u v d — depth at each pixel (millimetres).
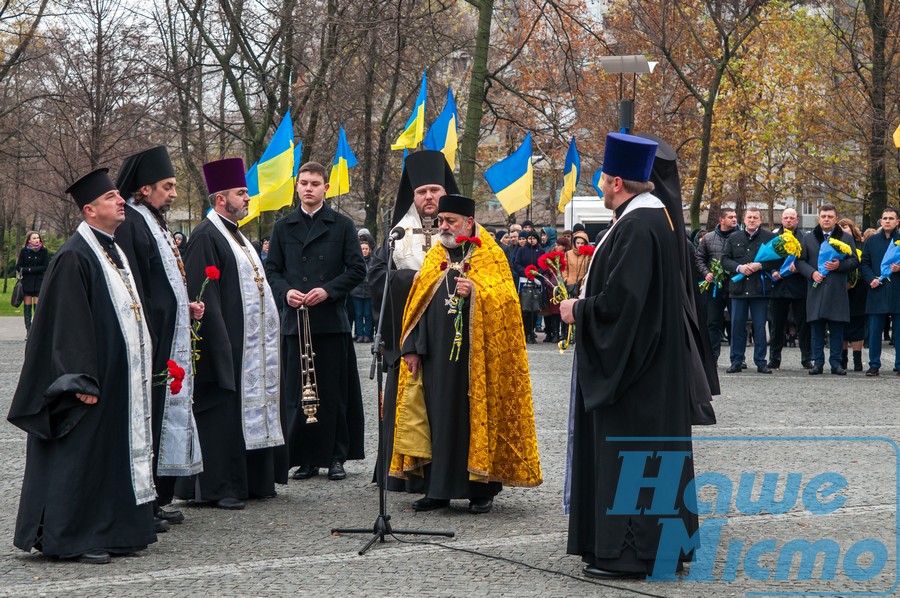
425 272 8766
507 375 8664
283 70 28359
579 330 6594
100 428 7273
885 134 31500
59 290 7199
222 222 9508
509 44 35062
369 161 31359
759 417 12945
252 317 9305
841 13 33906
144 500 7371
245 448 9086
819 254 17625
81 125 32344
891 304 17266
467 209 8906
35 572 6934
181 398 8477
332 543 7672
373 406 14500
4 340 26766
